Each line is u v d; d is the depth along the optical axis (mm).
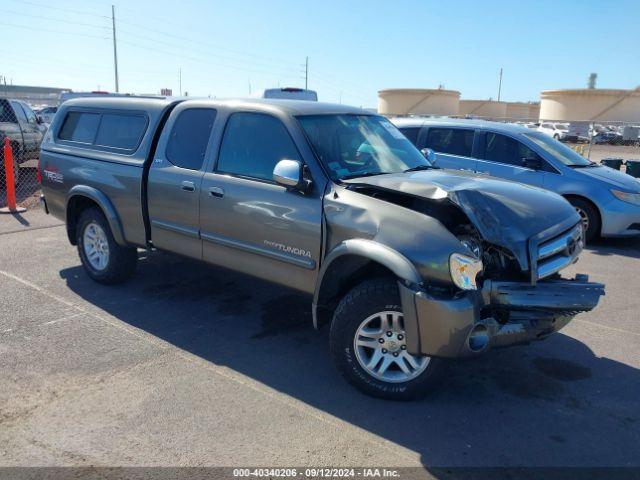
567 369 4266
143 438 3250
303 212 4035
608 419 3588
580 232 4070
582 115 41906
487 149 8844
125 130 5500
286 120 4324
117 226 5422
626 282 6605
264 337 4719
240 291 5797
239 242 4496
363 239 3650
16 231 8219
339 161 4234
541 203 3965
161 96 5578
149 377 3973
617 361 4430
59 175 5969
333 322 3820
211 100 4898
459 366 4270
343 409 3623
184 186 4805
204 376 4012
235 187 4453
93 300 5438
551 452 3225
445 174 4406
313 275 4074
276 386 3900
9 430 3297
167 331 4777
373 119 5070
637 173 11703
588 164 8836
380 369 3715
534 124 42750
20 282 5910
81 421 3406
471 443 3293
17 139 12992
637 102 40688
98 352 4344
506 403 3750
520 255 3518
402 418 3533
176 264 6613
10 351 4309
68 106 6215
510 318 3592
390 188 3756
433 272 3371
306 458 3113
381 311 3641
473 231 3697
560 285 3596
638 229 8180
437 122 9375
